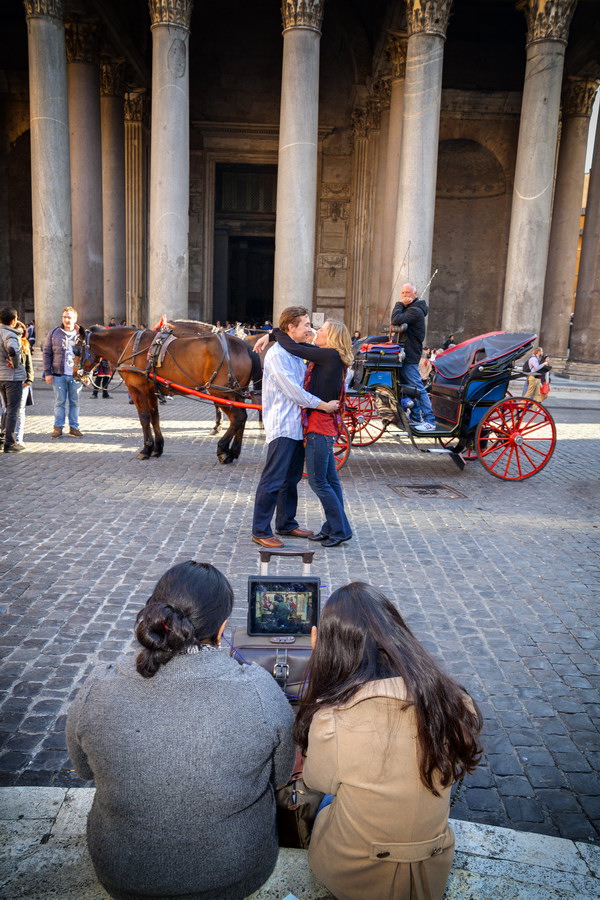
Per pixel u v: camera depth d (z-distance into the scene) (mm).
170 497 9133
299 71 21656
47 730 4035
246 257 51281
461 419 10797
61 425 12859
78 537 7430
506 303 22734
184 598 2252
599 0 27219
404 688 2117
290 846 2805
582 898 2625
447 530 8258
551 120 21969
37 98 22344
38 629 5281
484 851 2906
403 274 21984
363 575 6688
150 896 2148
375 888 2203
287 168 21891
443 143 35750
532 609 6020
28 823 2922
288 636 3227
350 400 11609
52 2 22016
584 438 15750
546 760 3977
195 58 35312
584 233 27406
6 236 36219
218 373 10703
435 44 21469
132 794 2055
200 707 2080
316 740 2166
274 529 8117
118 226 31047
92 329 11242
